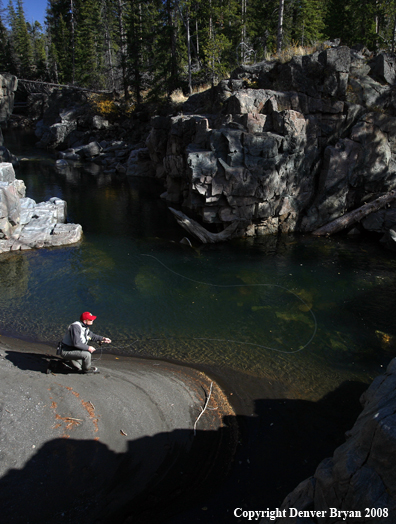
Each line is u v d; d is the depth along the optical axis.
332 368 7.53
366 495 2.54
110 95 38.69
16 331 8.47
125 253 13.50
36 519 3.84
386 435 2.54
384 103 16.25
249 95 15.20
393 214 14.63
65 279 11.30
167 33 30.20
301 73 15.75
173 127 18.56
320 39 27.62
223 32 33.06
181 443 5.30
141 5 36.31
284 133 14.34
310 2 26.33
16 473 4.22
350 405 6.43
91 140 36.56
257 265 12.65
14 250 13.41
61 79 56.78
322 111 15.39
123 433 5.15
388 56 16.73
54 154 36.78
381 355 7.99
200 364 7.60
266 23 27.95
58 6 50.44
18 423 4.80
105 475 4.48
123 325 9.00
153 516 4.16
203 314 9.62
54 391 5.63
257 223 15.41
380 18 27.03
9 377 5.84
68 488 4.22
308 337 8.66
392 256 13.44
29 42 62.88
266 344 8.37
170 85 31.28
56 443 4.71
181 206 19.92
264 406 6.36
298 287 11.10
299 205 15.71
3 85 24.95
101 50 53.31
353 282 11.44
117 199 21.36
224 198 14.43
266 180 14.28
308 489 3.24
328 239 15.12
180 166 18.72
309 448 5.46
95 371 6.64
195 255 13.47
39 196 21.39
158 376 6.90
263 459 5.21
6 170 15.14
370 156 15.51
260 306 10.06
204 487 4.65
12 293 10.34
